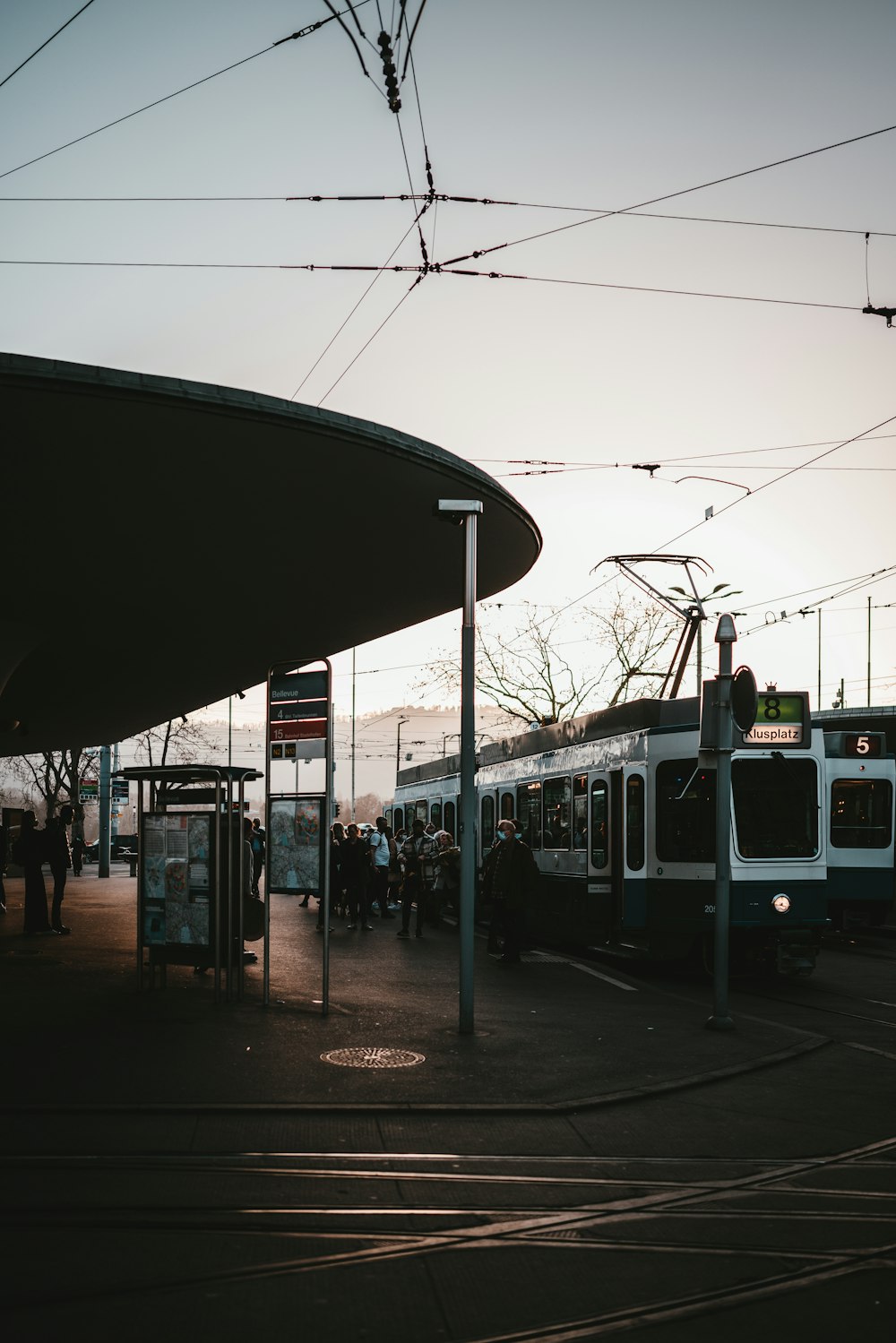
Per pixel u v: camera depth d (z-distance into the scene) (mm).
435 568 17250
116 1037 10133
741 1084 9008
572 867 18703
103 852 43250
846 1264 5387
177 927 12336
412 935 20234
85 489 12266
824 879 15375
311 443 11781
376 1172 6613
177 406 10539
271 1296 4898
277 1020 11062
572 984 14281
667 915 15781
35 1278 5004
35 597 16344
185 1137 7176
